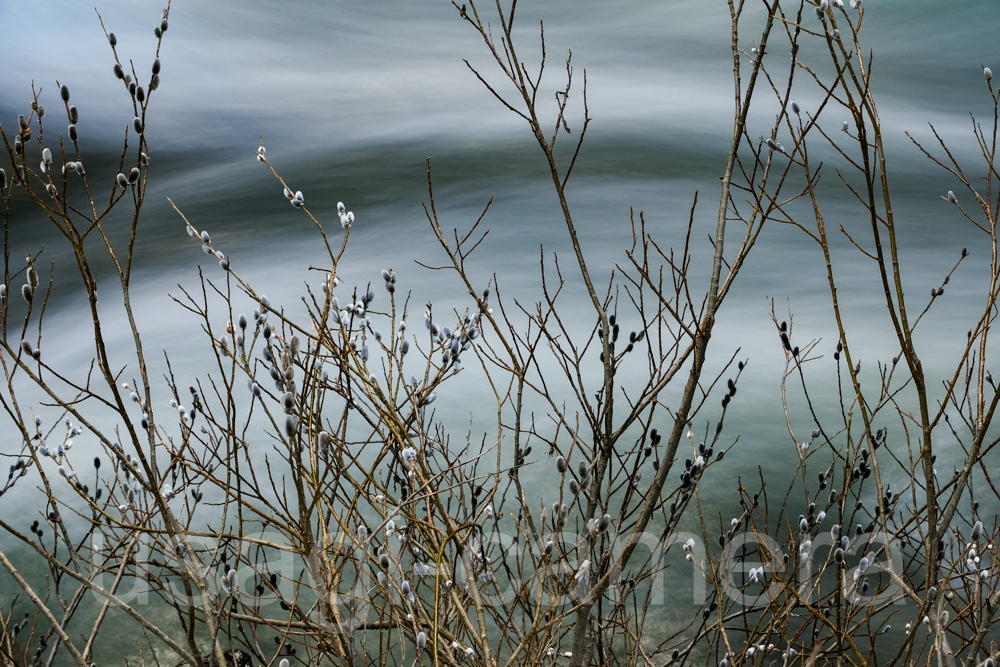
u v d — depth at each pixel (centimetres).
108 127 2064
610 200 1402
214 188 1652
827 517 612
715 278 299
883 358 859
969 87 2264
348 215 312
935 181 1589
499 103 2178
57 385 883
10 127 2009
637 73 2386
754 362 838
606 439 315
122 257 1355
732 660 342
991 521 584
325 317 301
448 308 984
